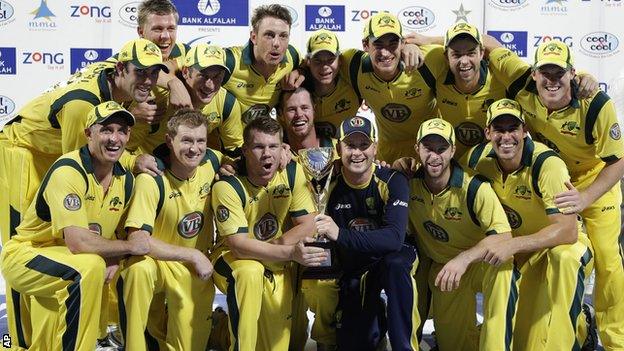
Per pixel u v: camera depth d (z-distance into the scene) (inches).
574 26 233.5
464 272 145.4
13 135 157.2
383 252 142.6
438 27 233.3
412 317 141.6
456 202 150.4
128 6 228.4
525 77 159.9
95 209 140.7
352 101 177.5
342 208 152.3
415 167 159.0
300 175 153.5
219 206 148.3
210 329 152.9
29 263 138.3
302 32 231.5
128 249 138.1
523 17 233.0
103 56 229.0
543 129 160.9
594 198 153.4
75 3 227.0
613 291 161.9
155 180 145.5
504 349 144.3
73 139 146.7
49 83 228.8
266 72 168.4
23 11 226.2
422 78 167.8
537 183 149.6
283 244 147.5
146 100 151.9
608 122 154.9
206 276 143.9
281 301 148.9
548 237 145.5
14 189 155.6
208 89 154.9
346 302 149.9
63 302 135.4
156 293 151.6
